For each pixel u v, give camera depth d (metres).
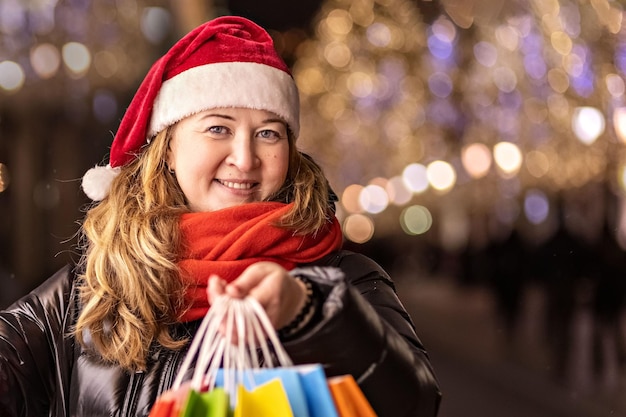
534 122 14.66
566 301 14.80
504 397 10.11
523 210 17.83
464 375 11.85
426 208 30.91
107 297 2.40
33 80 10.98
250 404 1.63
